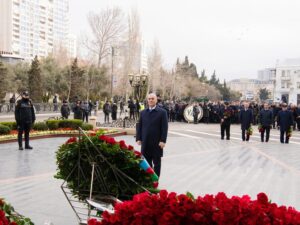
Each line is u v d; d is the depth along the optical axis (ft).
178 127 100.73
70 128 69.05
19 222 12.55
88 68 184.75
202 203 10.10
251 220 9.47
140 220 9.96
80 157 16.71
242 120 67.82
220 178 33.22
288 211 10.09
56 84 177.06
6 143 54.34
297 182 32.24
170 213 9.78
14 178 31.14
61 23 452.35
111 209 15.26
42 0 398.42
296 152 53.57
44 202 24.09
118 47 169.58
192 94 328.70
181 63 346.13
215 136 77.00
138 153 16.98
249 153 51.24
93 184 16.87
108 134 68.08
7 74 147.54
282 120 66.49
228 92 418.31
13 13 340.18
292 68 354.74
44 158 41.70
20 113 47.57
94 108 162.91
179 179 32.37
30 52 379.14
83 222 16.83
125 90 180.65
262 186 30.42
